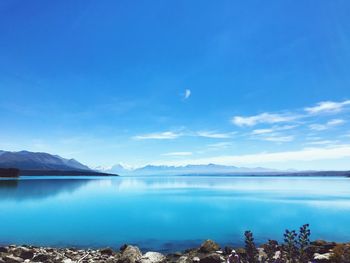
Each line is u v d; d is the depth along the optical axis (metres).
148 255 14.71
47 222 31.41
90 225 29.70
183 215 36.66
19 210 40.00
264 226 28.66
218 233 25.36
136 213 38.53
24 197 55.88
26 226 28.98
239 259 6.12
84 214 37.25
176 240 22.59
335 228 27.27
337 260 11.29
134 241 22.30
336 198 57.38
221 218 34.22
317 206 44.09
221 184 128.75
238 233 25.27
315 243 15.22
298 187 101.44
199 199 55.72
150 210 41.19
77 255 15.98
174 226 29.19
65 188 82.38
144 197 59.72
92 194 65.75
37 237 23.58
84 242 21.81
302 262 5.84
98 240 22.53
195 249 16.88
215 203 48.88
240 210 40.66
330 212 37.91
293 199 55.19
